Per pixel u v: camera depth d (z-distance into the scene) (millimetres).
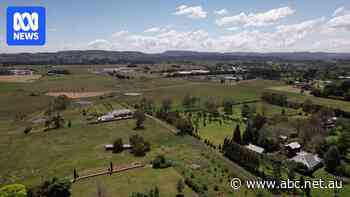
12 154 90062
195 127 124000
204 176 72250
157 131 116438
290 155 87125
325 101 173500
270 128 104438
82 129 118812
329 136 104188
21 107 162875
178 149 94250
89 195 62500
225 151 89688
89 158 86125
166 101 160500
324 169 78562
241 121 134000
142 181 69562
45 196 59750
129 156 87750
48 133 113250
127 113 142125
